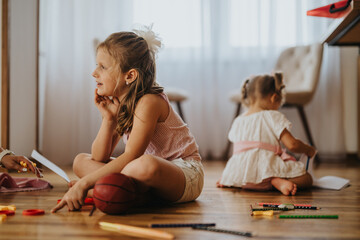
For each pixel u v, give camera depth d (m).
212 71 3.52
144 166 1.04
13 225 0.92
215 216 1.04
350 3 1.58
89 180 1.08
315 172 2.38
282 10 3.47
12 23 2.29
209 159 3.39
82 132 3.31
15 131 2.33
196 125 3.50
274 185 1.55
